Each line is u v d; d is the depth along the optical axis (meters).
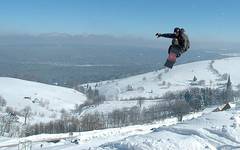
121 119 157.50
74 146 68.56
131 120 160.12
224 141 22.97
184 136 23.55
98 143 71.38
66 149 66.31
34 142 81.88
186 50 18.39
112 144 22.34
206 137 23.80
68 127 128.25
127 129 98.12
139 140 22.20
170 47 18.41
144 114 174.25
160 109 185.12
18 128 128.88
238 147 21.55
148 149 20.75
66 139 82.88
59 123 130.25
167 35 18.34
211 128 25.23
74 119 143.00
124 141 22.34
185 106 180.12
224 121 27.41
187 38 18.31
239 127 25.16
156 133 24.53
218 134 24.28
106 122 153.50
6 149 74.94
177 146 21.12
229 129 24.45
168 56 18.30
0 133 117.62
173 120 140.75
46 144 74.31
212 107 179.62
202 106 186.38
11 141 85.31
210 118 28.80
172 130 26.03
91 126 131.62
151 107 193.62
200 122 28.02
